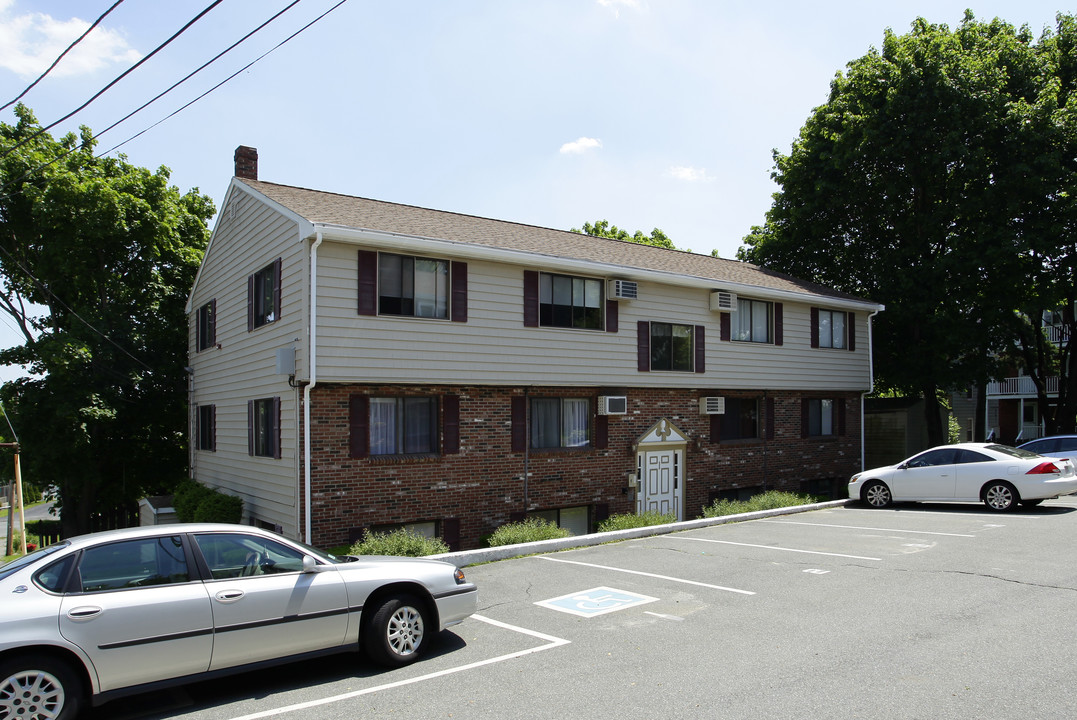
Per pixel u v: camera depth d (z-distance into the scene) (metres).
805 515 16.38
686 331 18.95
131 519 28.98
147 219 23.92
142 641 5.55
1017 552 10.98
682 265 20.06
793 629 7.36
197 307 21.81
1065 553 10.80
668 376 18.34
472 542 15.02
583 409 17.17
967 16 25.91
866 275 25.84
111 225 23.08
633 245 22.06
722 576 9.99
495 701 5.71
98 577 5.64
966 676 5.86
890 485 17.05
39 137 24.39
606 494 17.17
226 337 18.36
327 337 13.20
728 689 5.77
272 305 14.99
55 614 5.29
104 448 25.02
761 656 6.54
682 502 18.75
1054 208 22.17
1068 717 5.05
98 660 5.38
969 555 10.88
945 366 23.83
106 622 5.44
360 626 6.60
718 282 18.94
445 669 6.54
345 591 6.52
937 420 25.08
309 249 13.19
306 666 6.80
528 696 5.79
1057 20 25.11
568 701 5.65
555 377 16.20
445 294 14.80
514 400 15.76
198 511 15.91
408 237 13.73
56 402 22.09
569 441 16.89
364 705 5.73
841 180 24.94
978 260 21.84
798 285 22.72
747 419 20.75
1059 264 22.89
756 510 16.62
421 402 14.72
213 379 19.70
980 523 13.99
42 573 5.50
